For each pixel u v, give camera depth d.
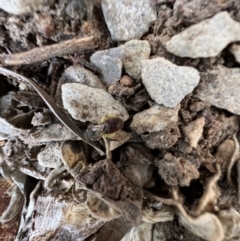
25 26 0.05
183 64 0.05
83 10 0.05
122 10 0.05
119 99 0.05
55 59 0.05
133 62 0.05
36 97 0.05
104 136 0.05
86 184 0.05
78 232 0.07
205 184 0.05
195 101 0.05
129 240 0.06
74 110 0.05
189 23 0.05
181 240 0.06
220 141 0.05
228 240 0.05
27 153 0.06
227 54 0.05
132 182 0.05
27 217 0.07
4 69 0.05
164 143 0.05
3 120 0.05
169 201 0.05
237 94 0.05
